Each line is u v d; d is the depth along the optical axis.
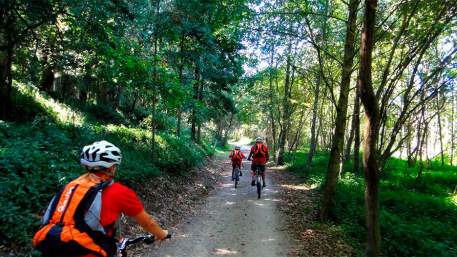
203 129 44.03
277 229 9.27
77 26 11.77
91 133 13.10
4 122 10.48
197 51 16.97
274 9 11.01
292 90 30.58
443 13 7.38
